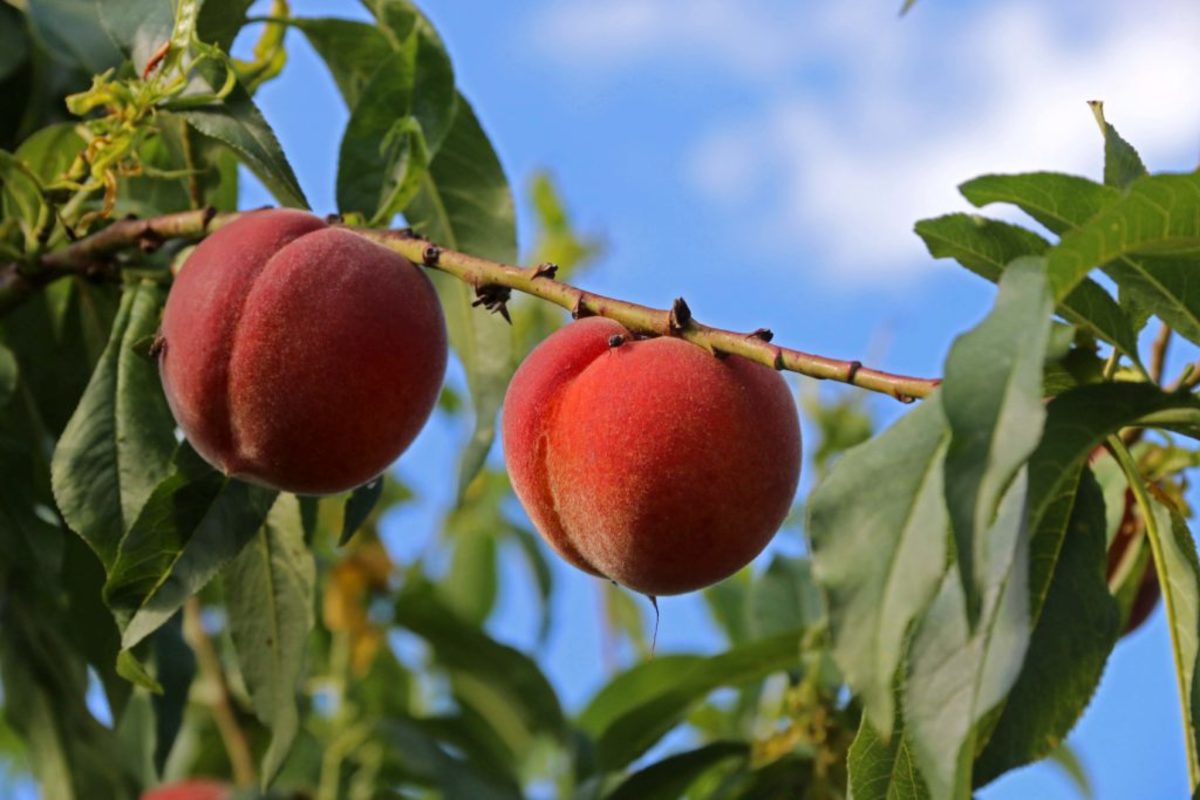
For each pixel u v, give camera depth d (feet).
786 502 8.20
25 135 12.98
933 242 8.06
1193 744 7.82
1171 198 6.41
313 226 9.00
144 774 14.99
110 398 9.87
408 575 17.33
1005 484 5.77
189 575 9.16
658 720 13.76
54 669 13.12
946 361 6.01
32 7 11.87
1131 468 8.11
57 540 12.10
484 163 11.86
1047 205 7.75
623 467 7.88
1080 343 7.88
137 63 9.75
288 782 16.81
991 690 6.24
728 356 8.03
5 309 10.44
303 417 8.45
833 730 13.19
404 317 8.61
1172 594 8.15
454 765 15.96
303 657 10.61
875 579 6.14
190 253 9.21
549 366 8.45
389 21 11.55
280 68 11.58
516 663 16.02
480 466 11.28
